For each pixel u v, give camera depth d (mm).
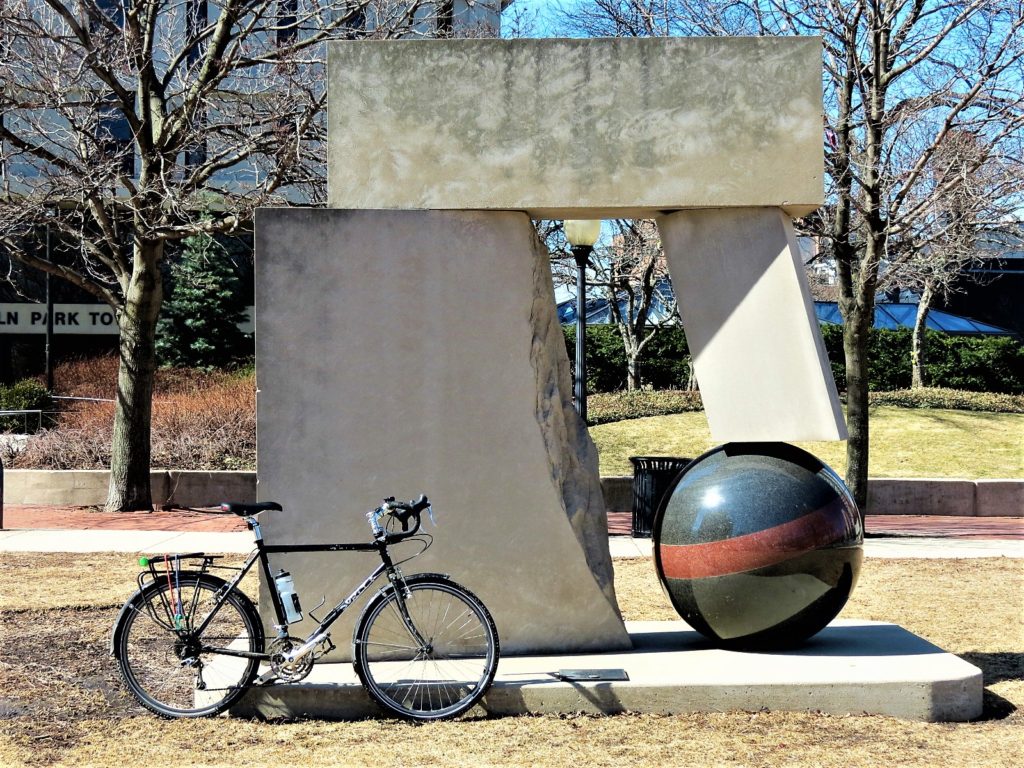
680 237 7059
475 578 6898
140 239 16781
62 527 15469
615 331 33781
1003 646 8305
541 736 5836
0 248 20016
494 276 6922
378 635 6719
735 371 6938
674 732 5895
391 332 6867
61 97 15398
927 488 18375
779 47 6852
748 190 6832
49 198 16234
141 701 6227
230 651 6137
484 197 6840
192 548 13227
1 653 7859
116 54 16125
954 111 13742
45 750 5656
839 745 5699
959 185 14703
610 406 27547
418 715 6090
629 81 6848
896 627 7840
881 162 15164
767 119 6848
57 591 10328
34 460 20328
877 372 33000
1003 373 32844
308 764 5414
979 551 13562
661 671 6473
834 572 6668
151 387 17578
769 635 6828
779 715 6180
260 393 6785
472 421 6902
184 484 18141
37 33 15328
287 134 15961
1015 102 13852
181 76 17109
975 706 6316
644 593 10492
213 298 35031
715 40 6852
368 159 6859
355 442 6824
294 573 6738
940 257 19922
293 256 6828
